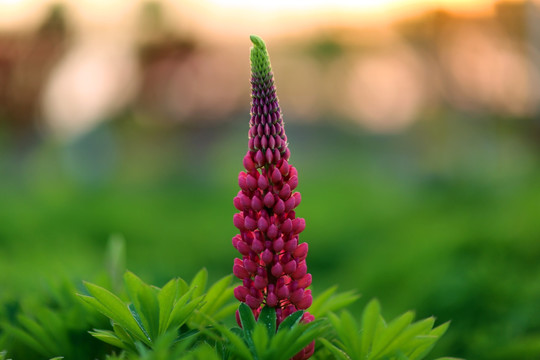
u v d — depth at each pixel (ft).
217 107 96.12
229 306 5.83
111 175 59.36
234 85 97.45
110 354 5.97
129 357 4.94
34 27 80.69
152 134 80.84
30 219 28.02
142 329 5.15
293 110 91.56
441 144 60.08
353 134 84.58
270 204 5.13
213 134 92.99
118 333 5.13
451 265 12.43
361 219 34.60
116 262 8.14
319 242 31.96
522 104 62.13
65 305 6.72
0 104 80.28
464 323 10.36
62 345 5.92
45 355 5.93
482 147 55.11
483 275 11.21
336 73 90.63
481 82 68.28
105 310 5.00
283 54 92.38
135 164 63.52
